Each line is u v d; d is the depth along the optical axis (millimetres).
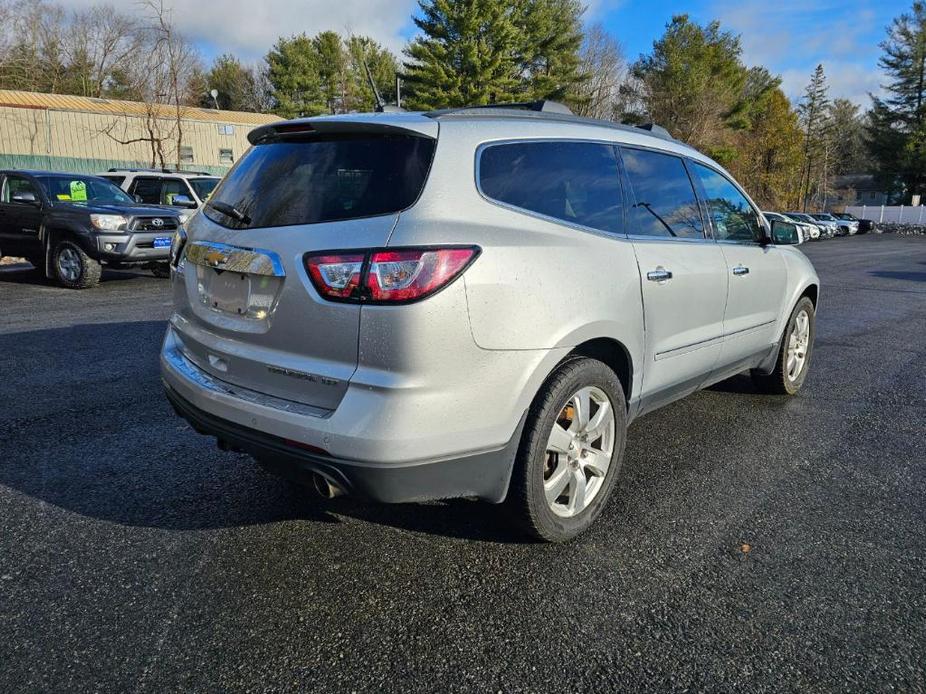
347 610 2391
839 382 5672
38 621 2297
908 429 4465
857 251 27188
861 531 3037
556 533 2801
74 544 2799
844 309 10117
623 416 3018
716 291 3730
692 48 47000
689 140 47000
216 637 2234
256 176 2826
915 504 3324
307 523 3016
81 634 2234
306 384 2406
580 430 2848
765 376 5020
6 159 28297
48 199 10242
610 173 3168
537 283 2518
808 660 2170
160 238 10352
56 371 5383
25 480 3404
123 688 1999
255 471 3566
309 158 2668
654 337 3219
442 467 2355
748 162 53312
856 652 2213
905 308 10328
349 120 2578
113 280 11320
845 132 88625
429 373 2260
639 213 3281
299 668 2096
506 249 2449
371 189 2436
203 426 2758
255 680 2041
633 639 2260
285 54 54875
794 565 2740
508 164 2686
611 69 51000
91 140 29953
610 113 51875
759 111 54875
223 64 65250
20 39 37375
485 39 37000
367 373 2266
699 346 3668
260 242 2545
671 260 3322
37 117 28562
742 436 4273
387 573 2633
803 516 3176
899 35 63156
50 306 8500
